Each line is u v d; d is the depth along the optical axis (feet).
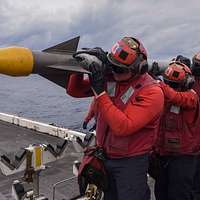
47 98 196.85
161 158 15.49
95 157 12.40
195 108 14.62
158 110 11.08
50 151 16.81
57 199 21.25
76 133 34.91
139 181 11.84
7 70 12.54
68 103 170.60
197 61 16.37
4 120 46.68
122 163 11.80
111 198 12.44
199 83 16.58
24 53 12.50
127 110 10.96
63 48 13.84
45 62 12.85
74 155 29.84
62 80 13.60
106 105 10.77
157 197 16.07
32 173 16.06
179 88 15.10
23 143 35.29
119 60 10.83
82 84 13.01
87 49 11.39
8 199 21.54
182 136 14.84
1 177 24.94
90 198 12.59
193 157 15.21
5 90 253.65
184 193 15.35
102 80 10.85
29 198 15.44
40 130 39.93
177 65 15.06
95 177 12.44
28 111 138.41
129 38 11.03
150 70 18.40
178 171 15.12
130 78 11.30
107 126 12.07
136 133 11.56
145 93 10.98
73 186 23.25
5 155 15.96
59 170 26.50
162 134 15.12
